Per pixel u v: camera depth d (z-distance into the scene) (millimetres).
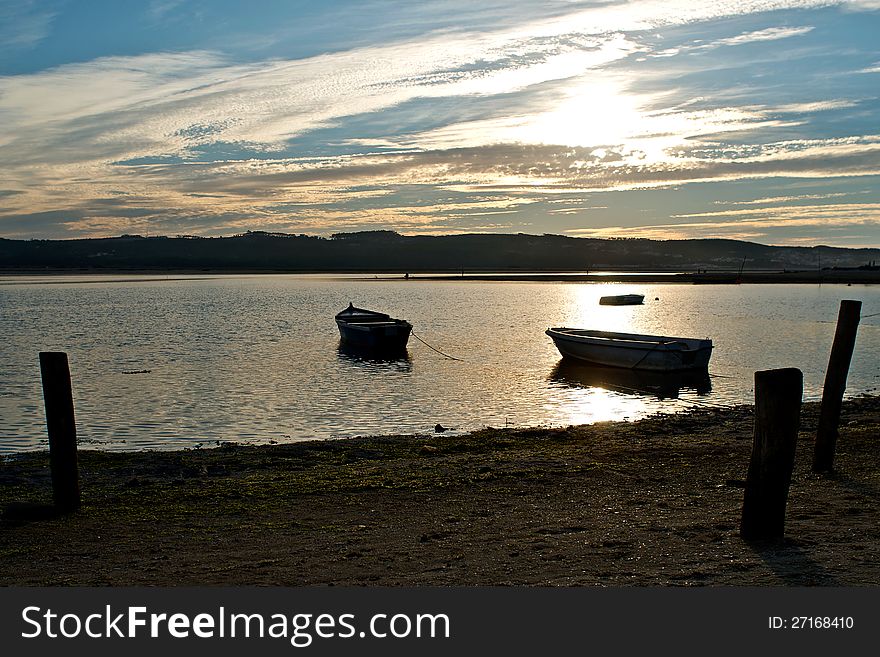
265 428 25625
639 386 35875
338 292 146375
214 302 111562
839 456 14969
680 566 8641
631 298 107312
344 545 10188
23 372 40312
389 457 17812
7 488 14828
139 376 38438
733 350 50656
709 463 15250
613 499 12312
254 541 10602
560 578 8438
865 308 92500
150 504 13016
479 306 103250
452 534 10508
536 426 25641
